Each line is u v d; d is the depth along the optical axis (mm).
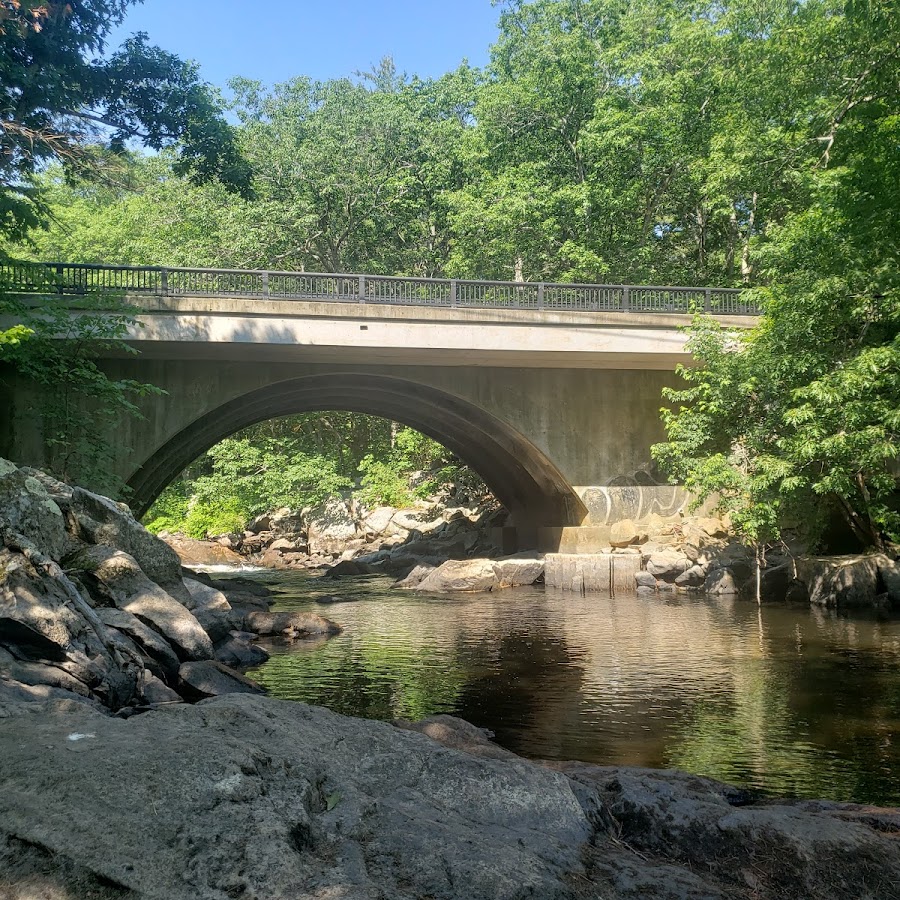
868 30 15117
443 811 3398
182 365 21281
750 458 19703
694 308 21453
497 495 31891
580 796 3816
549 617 16469
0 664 7477
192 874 2553
